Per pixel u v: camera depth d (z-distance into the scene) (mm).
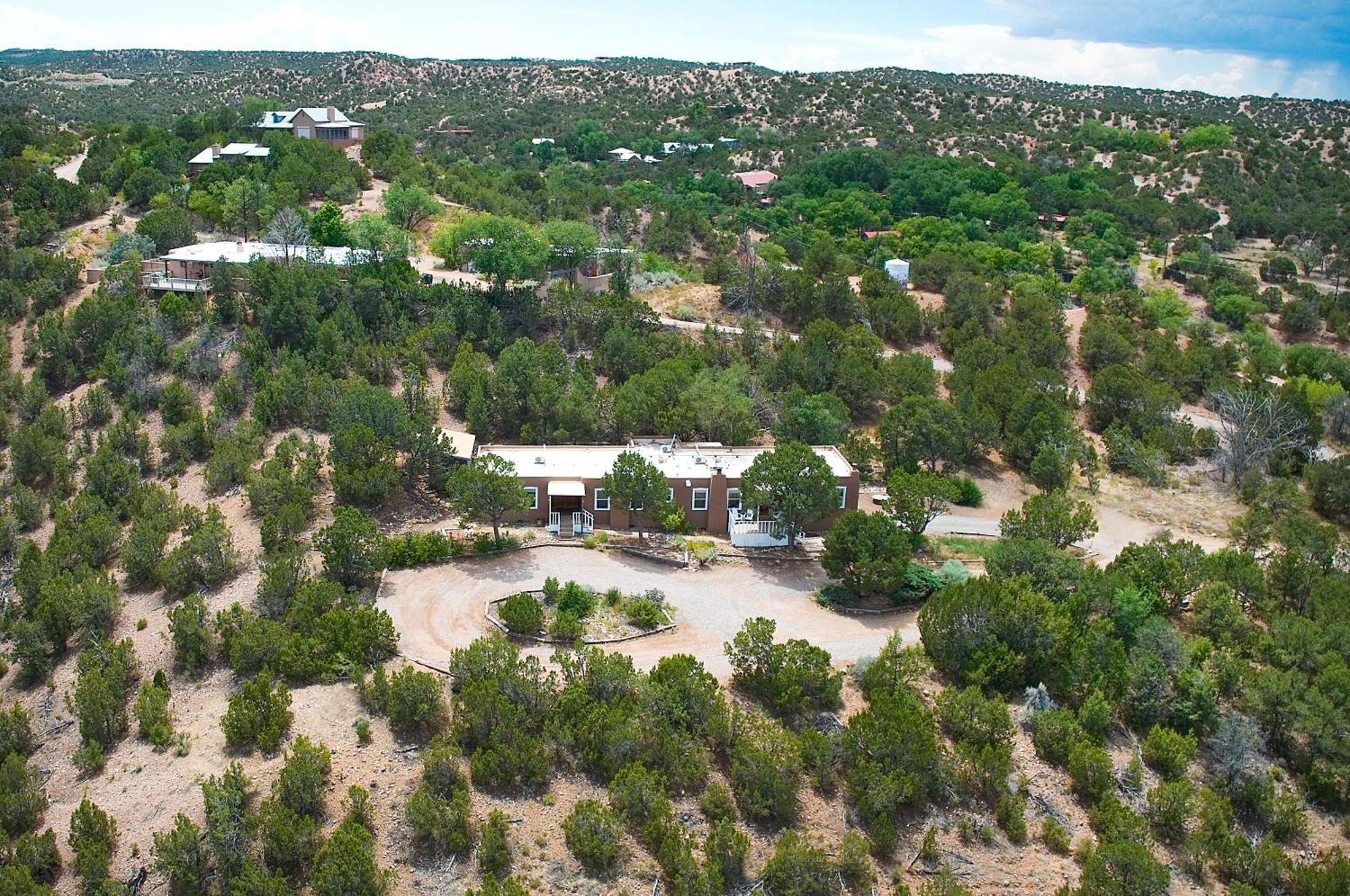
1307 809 37406
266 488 51781
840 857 31219
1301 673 40906
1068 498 56594
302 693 36906
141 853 30453
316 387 61750
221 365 67688
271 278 72812
